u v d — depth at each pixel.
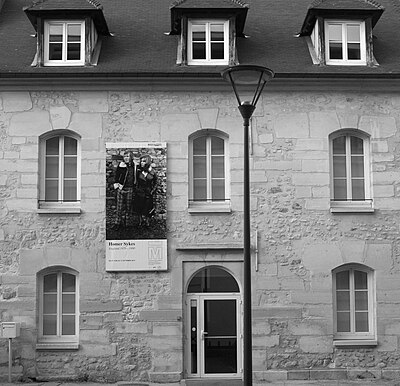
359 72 17.50
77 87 17.56
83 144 17.47
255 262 17.22
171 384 16.55
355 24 18.39
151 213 17.28
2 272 17.06
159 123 17.58
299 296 17.17
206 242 17.27
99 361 16.89
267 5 21.17
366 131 17.69
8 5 20.84
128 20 20.19
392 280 17.28
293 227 17.34
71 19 18.00
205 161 17.81
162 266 17.14
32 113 17.48
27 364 16.84
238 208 17.41
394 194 17.52
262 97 17.73
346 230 17.38
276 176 17.50
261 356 17.02
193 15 18.14
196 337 17.31
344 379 16.94
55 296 17.34
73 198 17.59
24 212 17.20
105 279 17.11
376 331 17.19
